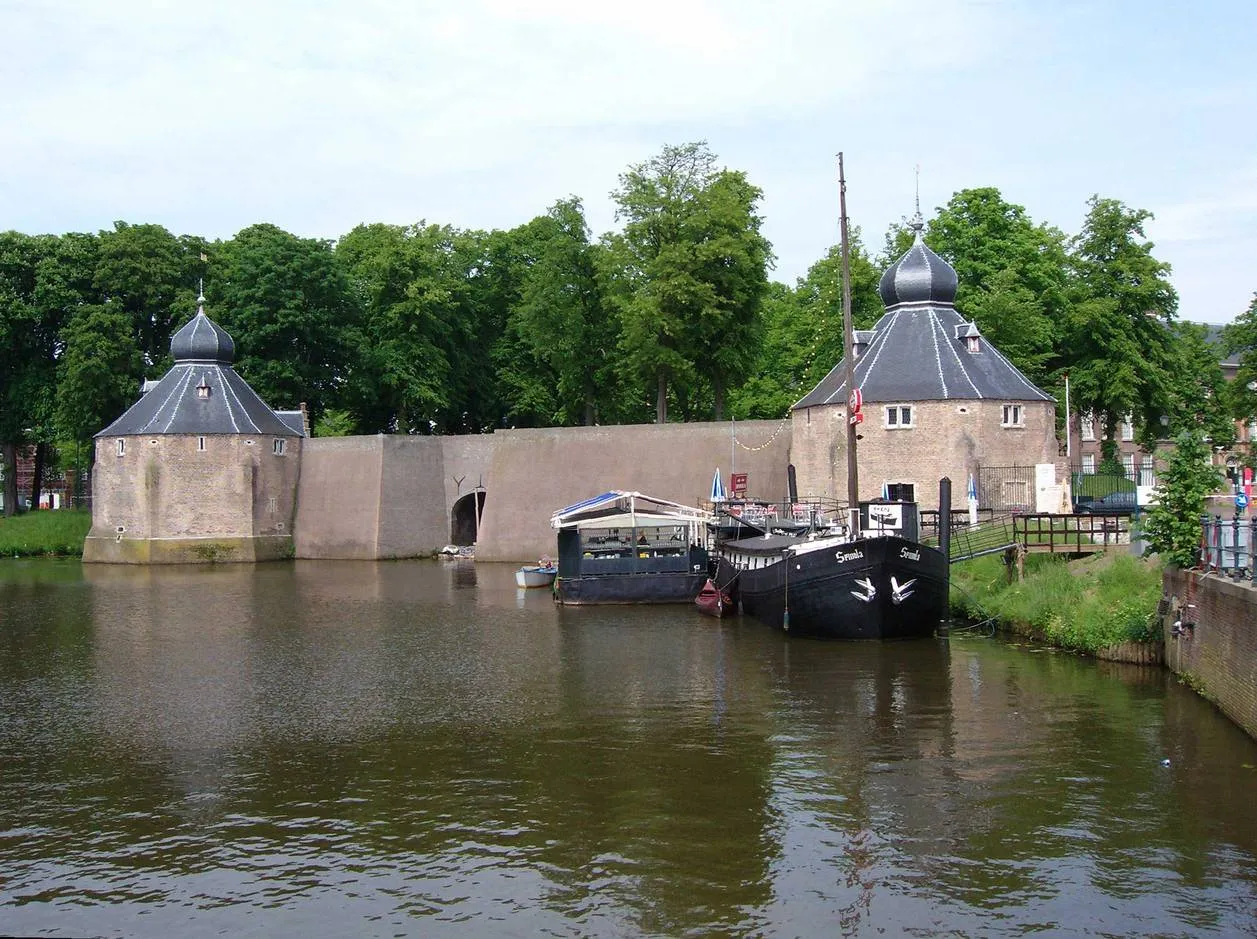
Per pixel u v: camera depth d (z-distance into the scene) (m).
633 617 42.03
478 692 28.84
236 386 71.50
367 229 84.00
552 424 80.69
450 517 73.62
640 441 64.94
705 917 15.29
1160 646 29.41
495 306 80.81
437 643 36.47
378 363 74.25
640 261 63.94
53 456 96.00
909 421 49.75
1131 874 16.45
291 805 20.06
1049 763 21.52
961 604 37.78
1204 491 28.22
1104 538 37.84
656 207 63.09
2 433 76.88
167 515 68.75
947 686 28.06
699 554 46.78
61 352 76.62
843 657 32.19
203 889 16.56
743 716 25.67
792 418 56.56
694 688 28.72
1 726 25.81
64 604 47.44
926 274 52.09
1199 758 21.42
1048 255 63.81
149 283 73.88
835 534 39.66
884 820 18.73
